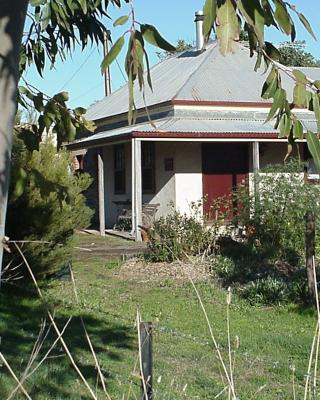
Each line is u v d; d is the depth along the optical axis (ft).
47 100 14.60
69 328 30.25
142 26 7.93
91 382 22.07
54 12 18.28
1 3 7.77
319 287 35.81
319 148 8.85
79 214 39.78
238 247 47.44
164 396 18.88
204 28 7.36
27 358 24.48
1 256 7.95
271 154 70.38
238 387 22.38
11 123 7.84
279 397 21.54
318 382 20.31
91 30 19.53
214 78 72.90
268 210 48.52
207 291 40.06
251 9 7.59
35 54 19.17
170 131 62.85
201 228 48.44
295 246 47.09
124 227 72.23
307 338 29.27
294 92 9.07
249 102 70.13
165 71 82.07
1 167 7.77
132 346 27.45
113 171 79.92
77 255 53.26
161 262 47.44
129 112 7.80
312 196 48.29
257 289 37.40
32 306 34.22
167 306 36.42
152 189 71.77
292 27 8.22
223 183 69.26
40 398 20.42
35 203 36.63
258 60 9.43
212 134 63.36
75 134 14.79
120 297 38.65
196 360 25.64
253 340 28.94
